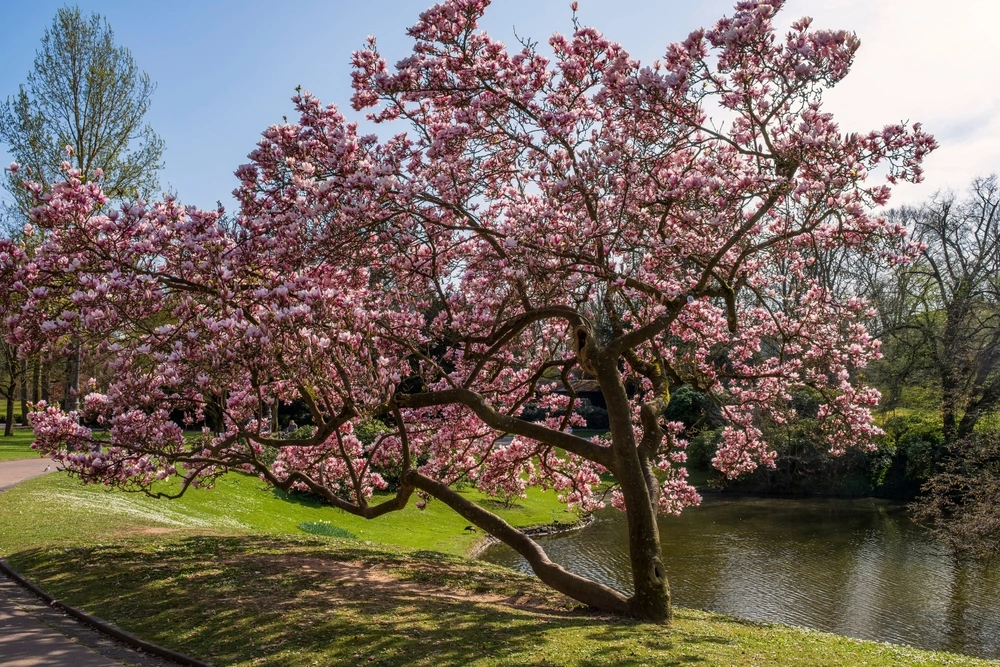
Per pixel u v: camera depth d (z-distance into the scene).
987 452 27.80
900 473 38.84
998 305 38.34
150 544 14.33
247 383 13.54
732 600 21.83
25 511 17.70
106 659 8.24
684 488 17.02
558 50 12.05
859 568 25.31
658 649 8.71
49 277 10.73
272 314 9.74
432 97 11.95
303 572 12.38
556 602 11.96
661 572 10.99
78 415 12.98
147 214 11.59
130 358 10.98
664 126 11.29
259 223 11.04
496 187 13.77
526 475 19.00
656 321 11.44
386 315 14.00
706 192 10.69
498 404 17.20
